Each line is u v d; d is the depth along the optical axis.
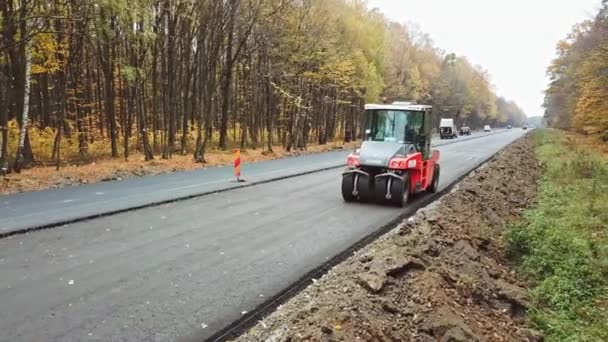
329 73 34.41
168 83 29.48
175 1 25.16
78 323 5.07
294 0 29.61
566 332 5.74
